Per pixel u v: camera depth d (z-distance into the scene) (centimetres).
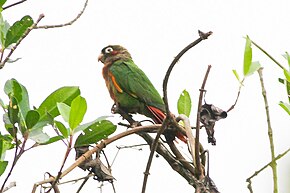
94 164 755
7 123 675
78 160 716
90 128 677
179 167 834
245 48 756
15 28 721
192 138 804
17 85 666
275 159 672
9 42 718
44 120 677
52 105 703
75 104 655
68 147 650
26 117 641
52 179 672
